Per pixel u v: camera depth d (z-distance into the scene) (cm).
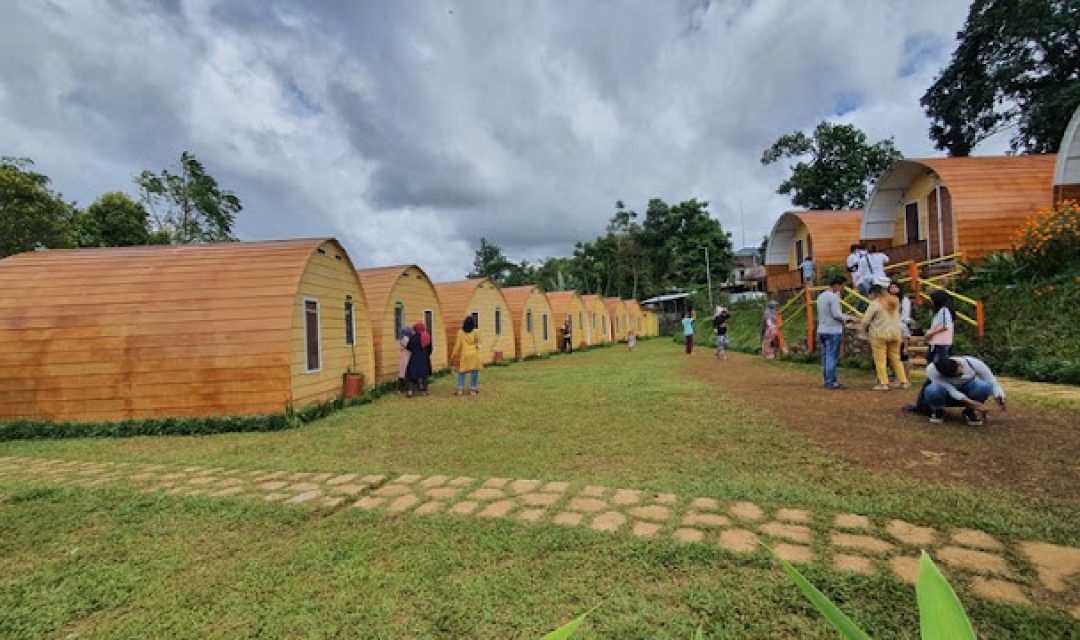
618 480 514
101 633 296
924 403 694
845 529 380
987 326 1098
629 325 4788
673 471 533
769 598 298
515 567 347
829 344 985
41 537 427
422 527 419
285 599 322
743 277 5841
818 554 343
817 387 1016
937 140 2834
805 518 402
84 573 366
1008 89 2391
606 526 403
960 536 362
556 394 1123
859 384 1023
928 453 546
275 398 944
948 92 2684
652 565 339
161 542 414
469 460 619
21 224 2427
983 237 1483
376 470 595
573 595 310
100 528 445
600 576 330
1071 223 1185
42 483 582
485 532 402
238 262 1073
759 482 486
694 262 5697
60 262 1108
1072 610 275
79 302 998
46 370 946
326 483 552
